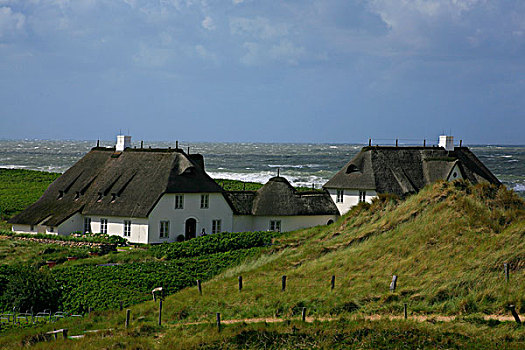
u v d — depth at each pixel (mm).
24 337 62906
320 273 73625
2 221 146750
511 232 70688
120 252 108750
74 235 119688
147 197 119188
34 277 81562
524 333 53188
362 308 62188
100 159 134625
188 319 65000
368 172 132750
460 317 57719
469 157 148625
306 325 57625
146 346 56688
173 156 125812
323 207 131500
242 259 93438
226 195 126062
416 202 85062
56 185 132875
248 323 59500
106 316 70562
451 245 71875
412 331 54812
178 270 90562
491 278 63438
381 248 76312
